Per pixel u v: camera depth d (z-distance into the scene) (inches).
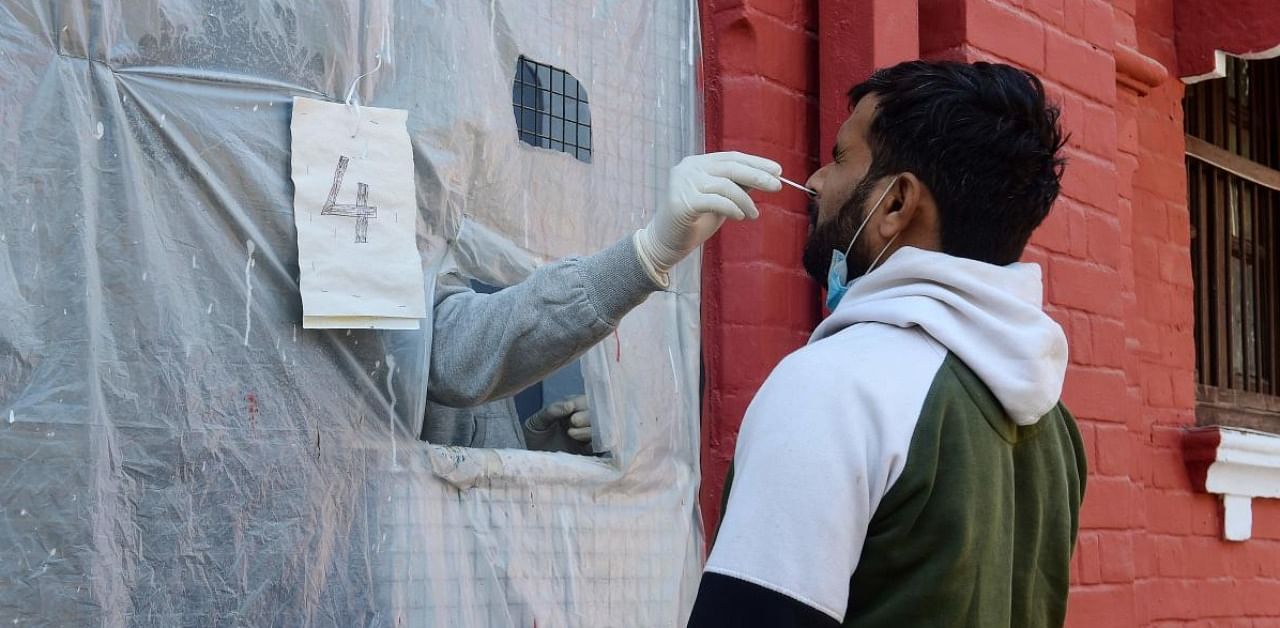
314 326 91.7
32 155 81.7
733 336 128.3
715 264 130.0
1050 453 70.1
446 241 103.8
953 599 60.4
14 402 79.6
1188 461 195.2
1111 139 161.5
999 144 67.8
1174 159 205.9
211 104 89.9
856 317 67.6
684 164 92.8
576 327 96.6
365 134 96.7
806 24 139.7
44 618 79.5
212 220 89.1
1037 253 147.8
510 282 109.0
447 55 104.8
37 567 79.5
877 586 60.9
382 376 96.3
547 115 116.4
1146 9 203.5
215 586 86.5
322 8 96.2
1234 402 213.6
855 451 60.0
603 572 111.1
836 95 135.0
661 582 116.3
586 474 111.0
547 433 119.6
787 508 59.2
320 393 93.0
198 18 90.0
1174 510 191.9
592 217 117.2
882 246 70.6
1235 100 228.7
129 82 86.3
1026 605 66.9
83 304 82.3
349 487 93.9
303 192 92.7
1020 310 66.7
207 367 87.7
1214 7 205.5
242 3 92.3
